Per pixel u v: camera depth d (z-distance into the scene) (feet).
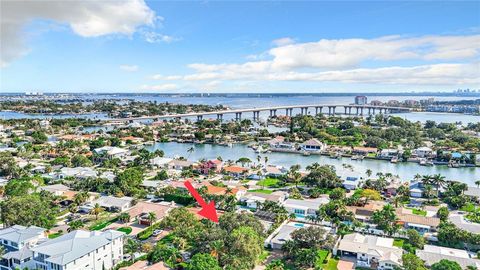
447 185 591.37
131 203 527.40
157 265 321.32
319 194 582.35
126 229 438.81
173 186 595.88
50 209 463.42
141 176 641.40
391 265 335.88
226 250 329.31
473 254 371.76
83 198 515.09
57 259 303.89
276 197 544.21
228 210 492.13
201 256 303.27
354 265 353.10
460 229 401.90
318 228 379.55
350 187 625.82
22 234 358.23
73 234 346.33
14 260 327.47
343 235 411.34
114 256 351.05
